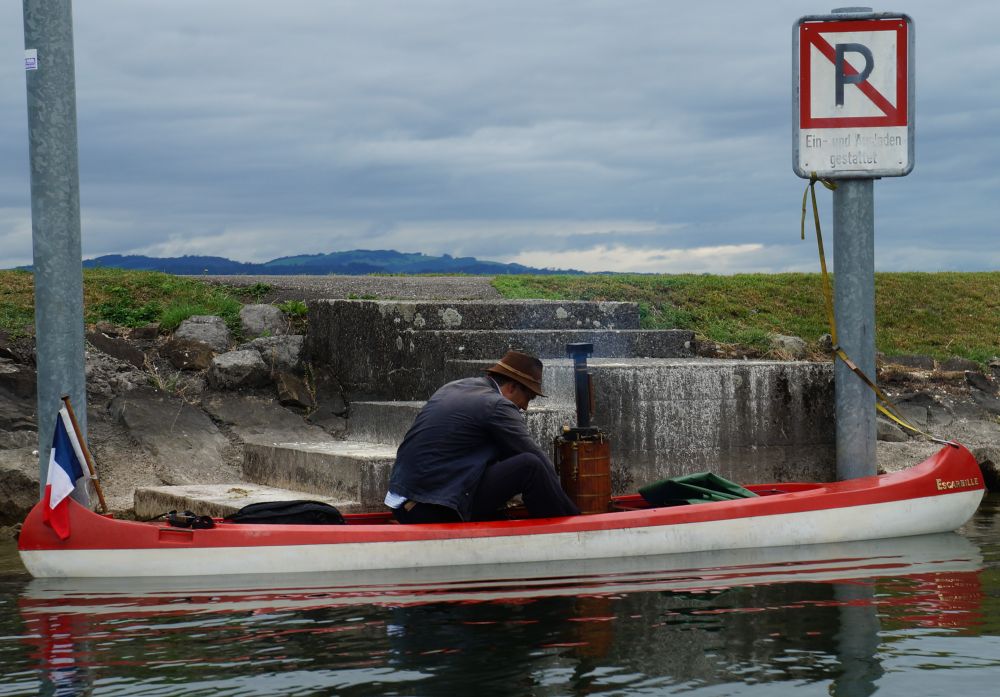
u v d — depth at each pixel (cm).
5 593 582
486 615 512
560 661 437
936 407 1323
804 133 848
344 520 682
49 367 748
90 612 533
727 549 688
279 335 1236
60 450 634
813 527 711
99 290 1330
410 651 452
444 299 1349
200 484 949
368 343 1084
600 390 864
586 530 655
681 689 402
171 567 617
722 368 905
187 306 1274
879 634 477
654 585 578
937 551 683
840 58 842
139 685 414
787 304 1554
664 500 750
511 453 670
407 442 671
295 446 902
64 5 748
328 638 475
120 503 911
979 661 436
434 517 656
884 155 845
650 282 1577
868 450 870
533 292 1448
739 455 914
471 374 926
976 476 775
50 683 419
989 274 1792
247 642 471
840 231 862
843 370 871
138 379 1123
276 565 620
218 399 1111
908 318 1597
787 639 469
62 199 748
